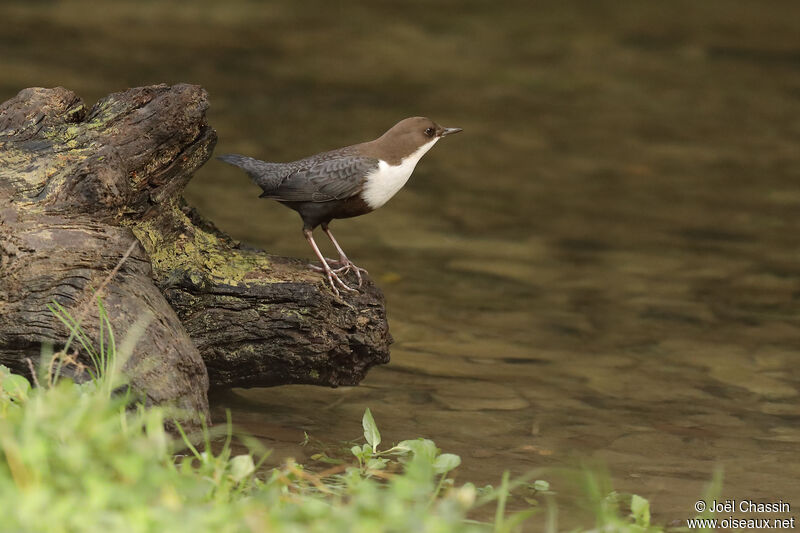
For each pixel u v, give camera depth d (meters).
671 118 26.56
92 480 5.48
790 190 21.02
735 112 27.34
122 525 5.23
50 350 7.81
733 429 9.84
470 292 14.39
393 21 36.62
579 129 25.19
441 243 16.78
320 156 9.89
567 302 14.20
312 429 9.16
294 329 9.11
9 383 6.96
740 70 31.78
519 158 22.62
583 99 28.02
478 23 36.97
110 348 7.79
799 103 28.34
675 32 36.59
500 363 11.60
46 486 5.54
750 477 8.62
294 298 9.09
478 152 22.92
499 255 16.31
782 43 35.44
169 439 7.04
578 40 35.00
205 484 6.18
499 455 8.85
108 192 8.54
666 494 8.13
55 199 8.45
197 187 18.89
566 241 17.33
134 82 25.50
